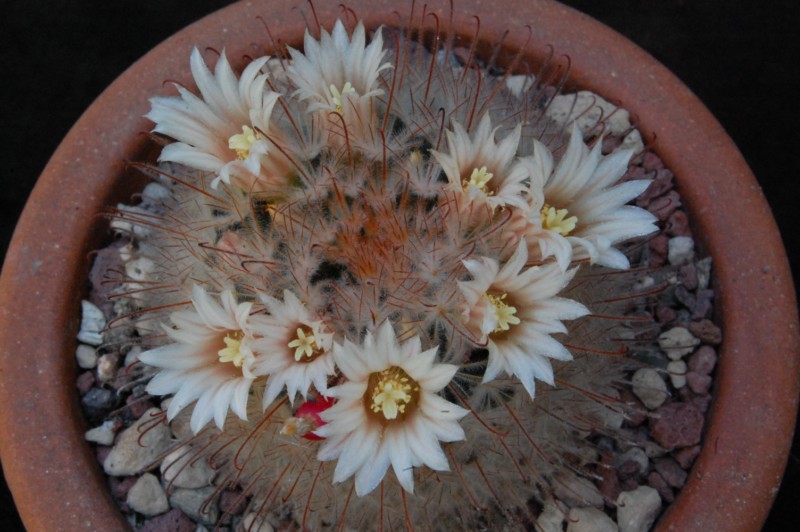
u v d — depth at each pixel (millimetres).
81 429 145
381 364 103
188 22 230
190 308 126
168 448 149
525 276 107
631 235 114
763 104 225
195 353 113
